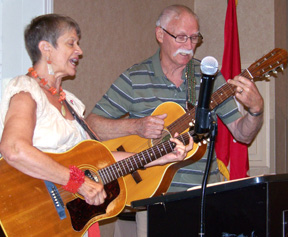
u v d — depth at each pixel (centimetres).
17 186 177
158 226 151
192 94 247
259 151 404
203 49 428
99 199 191
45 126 186
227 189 143
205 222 146
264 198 140
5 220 172
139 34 373
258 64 225
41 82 192
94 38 320
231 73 342
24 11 278
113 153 229
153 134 234
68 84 296
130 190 239
